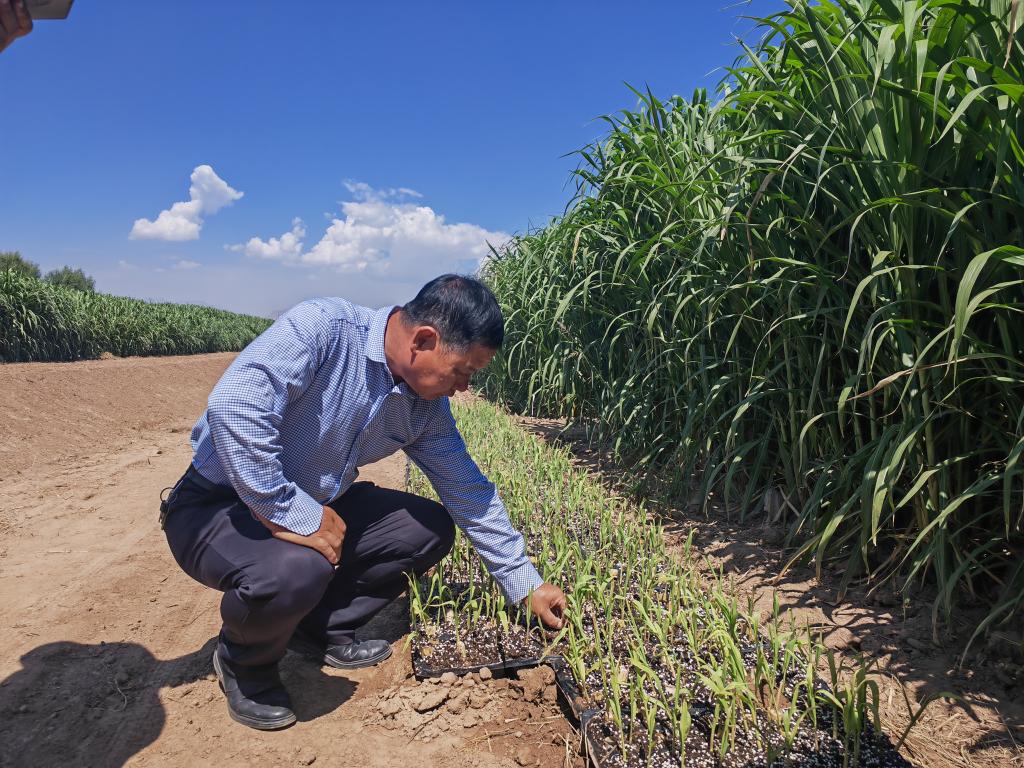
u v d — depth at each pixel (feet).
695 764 4.40
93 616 7.18
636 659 4.82
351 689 5.75
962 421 5.89
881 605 6.52
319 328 4.96
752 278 7.82
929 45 5.10
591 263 11.86
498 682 5.63
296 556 4.83
